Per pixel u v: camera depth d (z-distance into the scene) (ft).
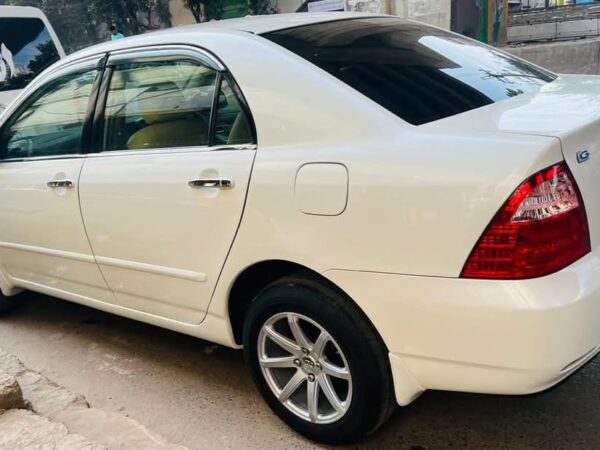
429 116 7.41
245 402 9.55
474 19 37.27
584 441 7.93
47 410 8.96
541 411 8.62
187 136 9.01
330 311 7.45
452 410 8.82
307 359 8.07
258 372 8.68
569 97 8.05
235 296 8.82
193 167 8.64
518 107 7.67
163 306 9.76
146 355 11.44
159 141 9.37
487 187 6.32
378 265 6.96
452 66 8.79
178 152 8.99
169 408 9.59
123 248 9.83
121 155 9.82
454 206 6.46
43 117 11.34
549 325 6.18
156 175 9.08
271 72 8.14
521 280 6.26
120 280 10.22
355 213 7.04
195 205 8.59
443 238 6.53
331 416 8.02
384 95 7.61
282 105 7.93
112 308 10.84
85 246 10.55
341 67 8.01
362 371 7.38
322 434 8.12
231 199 8.16
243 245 8.11
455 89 8.09
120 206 9.62
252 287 8.86
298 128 7.73
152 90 9.52
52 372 11.18
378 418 7.59
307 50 8.31
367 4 38.37
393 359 7.19
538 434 8.15
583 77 9.82
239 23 9.54
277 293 7.98
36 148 11.54
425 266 6.66
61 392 9.45
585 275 6.46
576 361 6.48
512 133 6.64
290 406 8.46
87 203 10.18
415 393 7.27
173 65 9.31
